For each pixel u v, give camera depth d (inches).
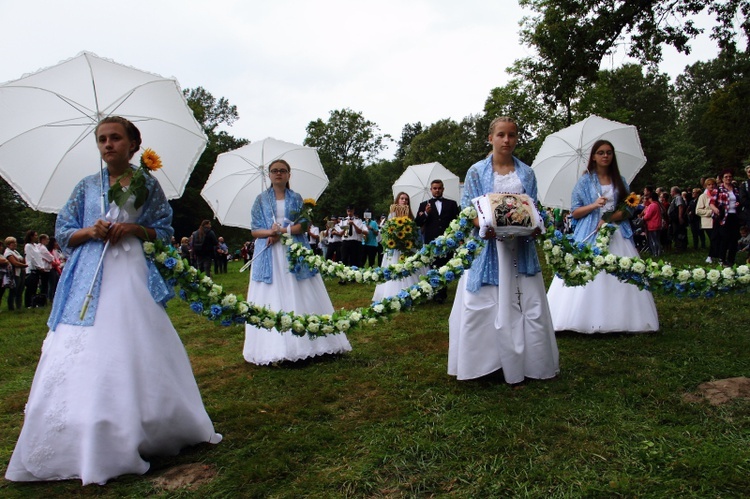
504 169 174.1
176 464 125.3
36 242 534.0
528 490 106.8
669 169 1862.7
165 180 156.7
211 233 682.8
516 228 158.4
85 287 122.9
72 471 116.2
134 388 118.9
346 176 2206.0
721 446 119.7
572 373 175.6
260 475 118.0
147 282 128.7
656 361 181.6
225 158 259.4
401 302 160.2
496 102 1338.6
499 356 167.8
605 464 114.8
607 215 209.8
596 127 251.8
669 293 167.0
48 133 140.9
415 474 115.8
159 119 148.5
